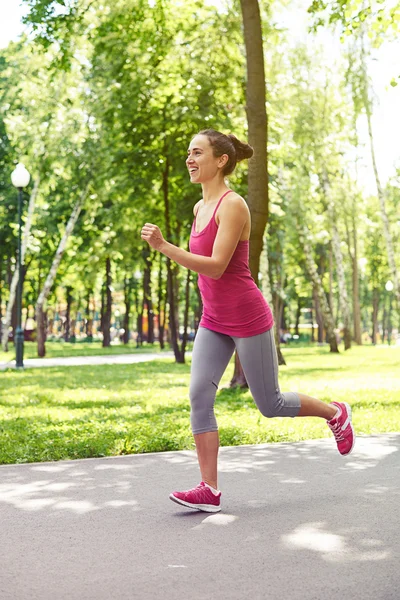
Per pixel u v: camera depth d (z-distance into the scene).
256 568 4.03
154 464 7.22
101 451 7.89
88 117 31.58
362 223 44.88
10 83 34.62
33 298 56.25
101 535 4.70
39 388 16.97
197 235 5.40
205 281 5.33
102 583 3.82
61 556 4.27
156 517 5.14
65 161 31.92
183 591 3.70
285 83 27.08
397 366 25.44
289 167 35.31
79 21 17.64
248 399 13.88
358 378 19.98
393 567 4.04
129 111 22.78
